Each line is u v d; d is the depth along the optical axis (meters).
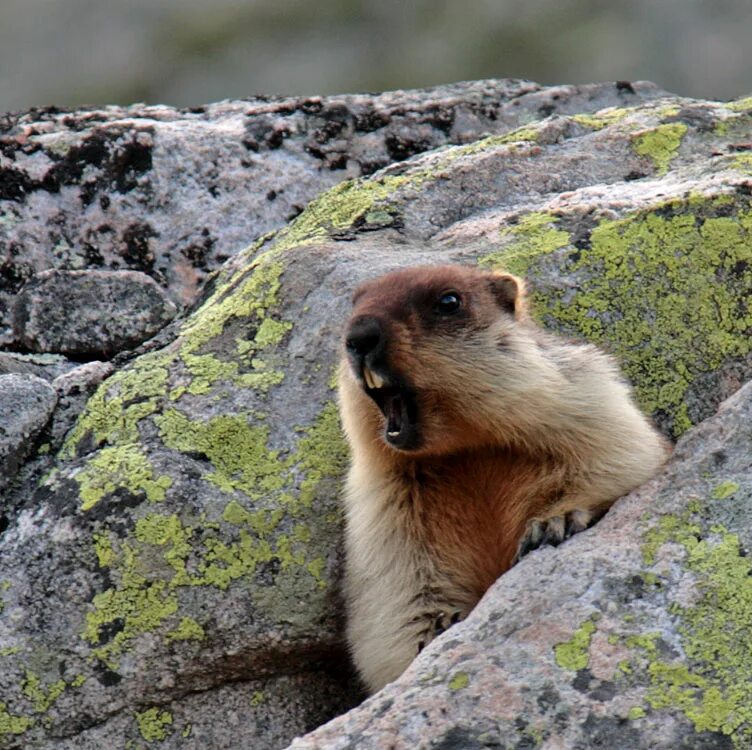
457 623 10.14
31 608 11.30
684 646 9.44
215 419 12.26
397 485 11.57
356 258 13.19
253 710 11.62
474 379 11.13
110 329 14.68
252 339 12.89
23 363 14.24
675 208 13.31
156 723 11.41
